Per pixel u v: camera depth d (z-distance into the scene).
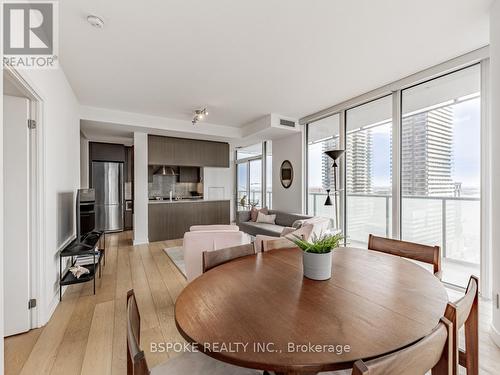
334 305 1.00
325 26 2.07
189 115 4.65
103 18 1.95
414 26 2.08
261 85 3.30
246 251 1.76
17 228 1.98
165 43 2.32
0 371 1.19
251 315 0.93
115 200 6.27
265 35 2.20
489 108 2.43
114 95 3.63
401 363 0.63
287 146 5.36
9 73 1.64
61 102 2.75
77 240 2.88
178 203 5.73
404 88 3.15
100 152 6.07
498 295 1.82
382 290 1.15
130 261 3.94
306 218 4.43
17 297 1.98
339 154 3.53
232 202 8.33
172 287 2.93
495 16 1.83
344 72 2.92
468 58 2.49
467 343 1.17
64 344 1.85
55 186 2.50
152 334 1.99
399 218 3.25
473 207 2.75
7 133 1.97
